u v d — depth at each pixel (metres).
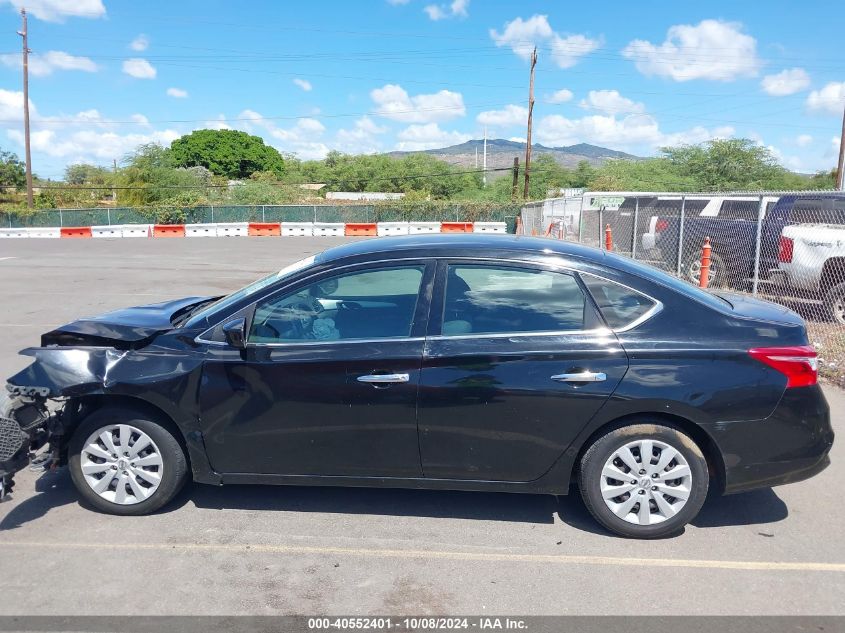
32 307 11.80
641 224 16.69
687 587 3.36
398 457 3.87
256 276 16.42
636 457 3.77
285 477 3.99
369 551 3.69
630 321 3.76
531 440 3.77
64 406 4.18
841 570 3.53
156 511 4.13
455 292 3.88
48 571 3.47
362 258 4.00
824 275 10.31
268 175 83.12
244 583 3.38
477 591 3.32
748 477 3.75
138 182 55.09
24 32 42.97
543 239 4.42
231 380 3.88
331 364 3.80
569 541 3.82
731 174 52.72
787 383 3.68
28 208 41.62
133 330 4.16
